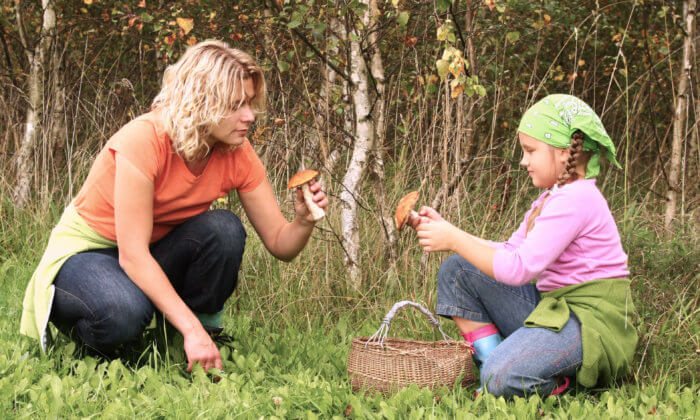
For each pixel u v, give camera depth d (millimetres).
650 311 2705
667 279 2959
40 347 2262
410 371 2064
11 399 1906
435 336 2637
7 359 2162
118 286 2082
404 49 3635
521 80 4785
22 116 5039
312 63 4012
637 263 3096
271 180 3635
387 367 2074
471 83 2730
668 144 5250
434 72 3215
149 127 2086
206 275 2301
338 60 3547
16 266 3428
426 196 3367
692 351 2432
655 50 4602
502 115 4531
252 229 3400
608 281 2084
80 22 5156
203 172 2215
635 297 2838
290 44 3846
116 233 2072
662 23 4992
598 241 2090
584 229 2082
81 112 4785
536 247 2031
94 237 2213
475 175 3990
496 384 2018
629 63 5293
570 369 2025
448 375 2080
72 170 4344
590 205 2072
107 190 2154
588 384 2027
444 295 2307
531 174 2195
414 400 1963
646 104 5062
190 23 3758
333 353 2492
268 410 1950
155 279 2072
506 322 2240
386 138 4023
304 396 2014
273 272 3172
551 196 2107
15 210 3973
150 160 2059
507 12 3883
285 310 2969
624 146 5027
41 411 1854
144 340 2414
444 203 2988
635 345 2154
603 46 5316
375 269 3146
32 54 4398
